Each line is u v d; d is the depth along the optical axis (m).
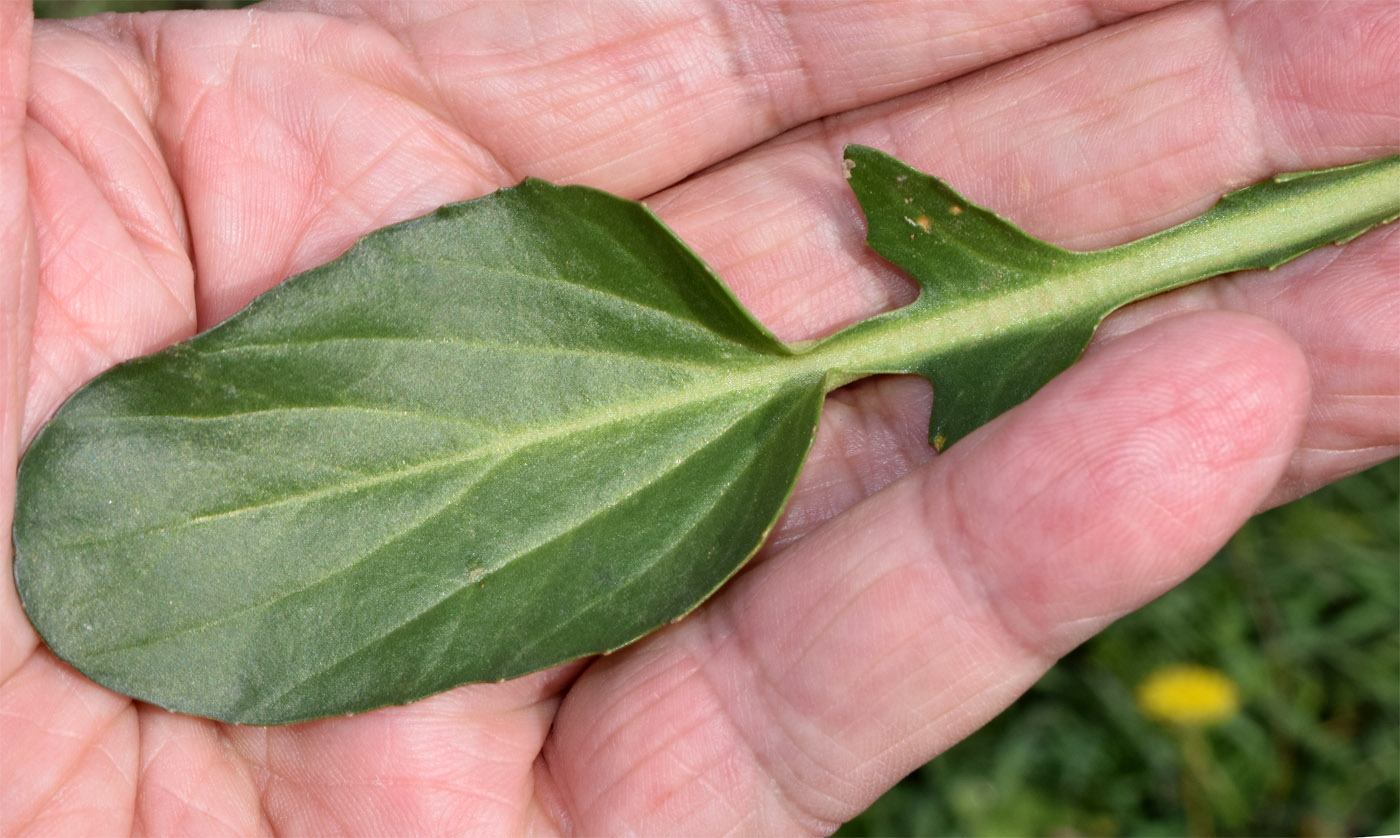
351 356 0.14
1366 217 0.14
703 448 0.14
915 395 0.15
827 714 0.14
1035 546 0.13
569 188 0.14
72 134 0.14
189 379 0.13
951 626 0.13
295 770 0.14
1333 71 0.14
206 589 0.13
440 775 0.14
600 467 0.14
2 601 0.13
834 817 0.14
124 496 0.13
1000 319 0.15
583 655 0.13
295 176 0.15
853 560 0.14
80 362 0.14
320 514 0.14
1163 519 0.13
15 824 0.13
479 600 0.14
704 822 0.14
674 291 0.14
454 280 0.14
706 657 0.14
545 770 0.15
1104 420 0.13
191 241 0.15
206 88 0.15
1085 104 0.15
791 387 0.14
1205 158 0.15
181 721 0.14
